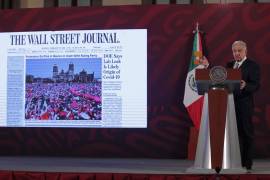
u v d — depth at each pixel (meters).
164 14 7.24
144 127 7.19
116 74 7.24
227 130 4.14
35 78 7.41
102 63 7.27
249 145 4.69
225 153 4.11
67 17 7.40
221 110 4.01
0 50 7.48
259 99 6.98
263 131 6.95
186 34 7.19
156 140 7.18
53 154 7.38
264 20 7.08
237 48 4.82
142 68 7.20
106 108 7.25
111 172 4.59
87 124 7.30
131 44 7.24
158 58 7.24
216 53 7.11
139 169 5.11
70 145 7.34
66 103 7.36
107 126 7.25
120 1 9.23
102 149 7.27
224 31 7.12
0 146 7.49
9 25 7.50
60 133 7.38
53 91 7.38
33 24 7.46
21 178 4.60
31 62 7.42
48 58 7.39
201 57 6.89
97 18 7.34
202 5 7.18
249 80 4.75
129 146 7.22
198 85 4.19
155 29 7.25
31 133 7.43
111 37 7.27
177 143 7.13
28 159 6.80
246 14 7.11
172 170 4.95
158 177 4.36
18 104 7.44
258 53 7.05
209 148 4.16
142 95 7.18
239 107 4.71
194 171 4.31
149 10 7.26
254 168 5.21
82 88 7.32
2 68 7.46
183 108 7.15
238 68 4.43
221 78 4.03
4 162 6.20
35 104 7.42
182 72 7.18
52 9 7.43
